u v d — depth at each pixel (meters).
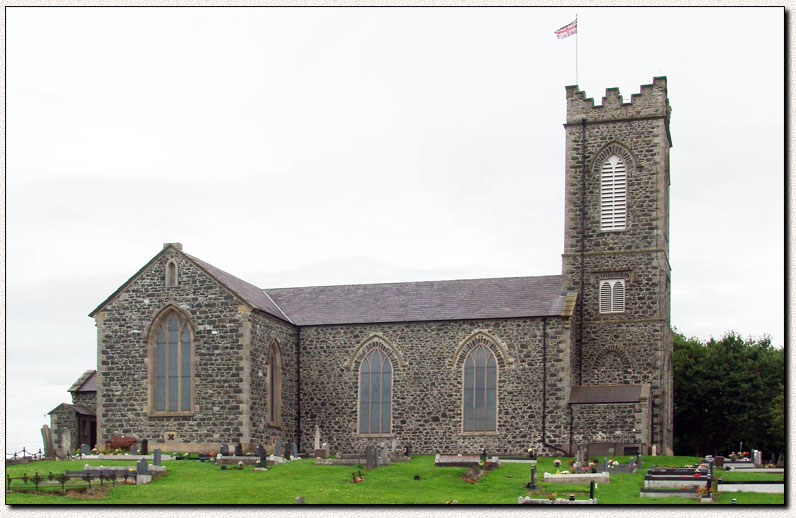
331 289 79.38
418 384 72.12
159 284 71.12
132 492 53.50
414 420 71.81
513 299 73.62
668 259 77.50
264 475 58.22
